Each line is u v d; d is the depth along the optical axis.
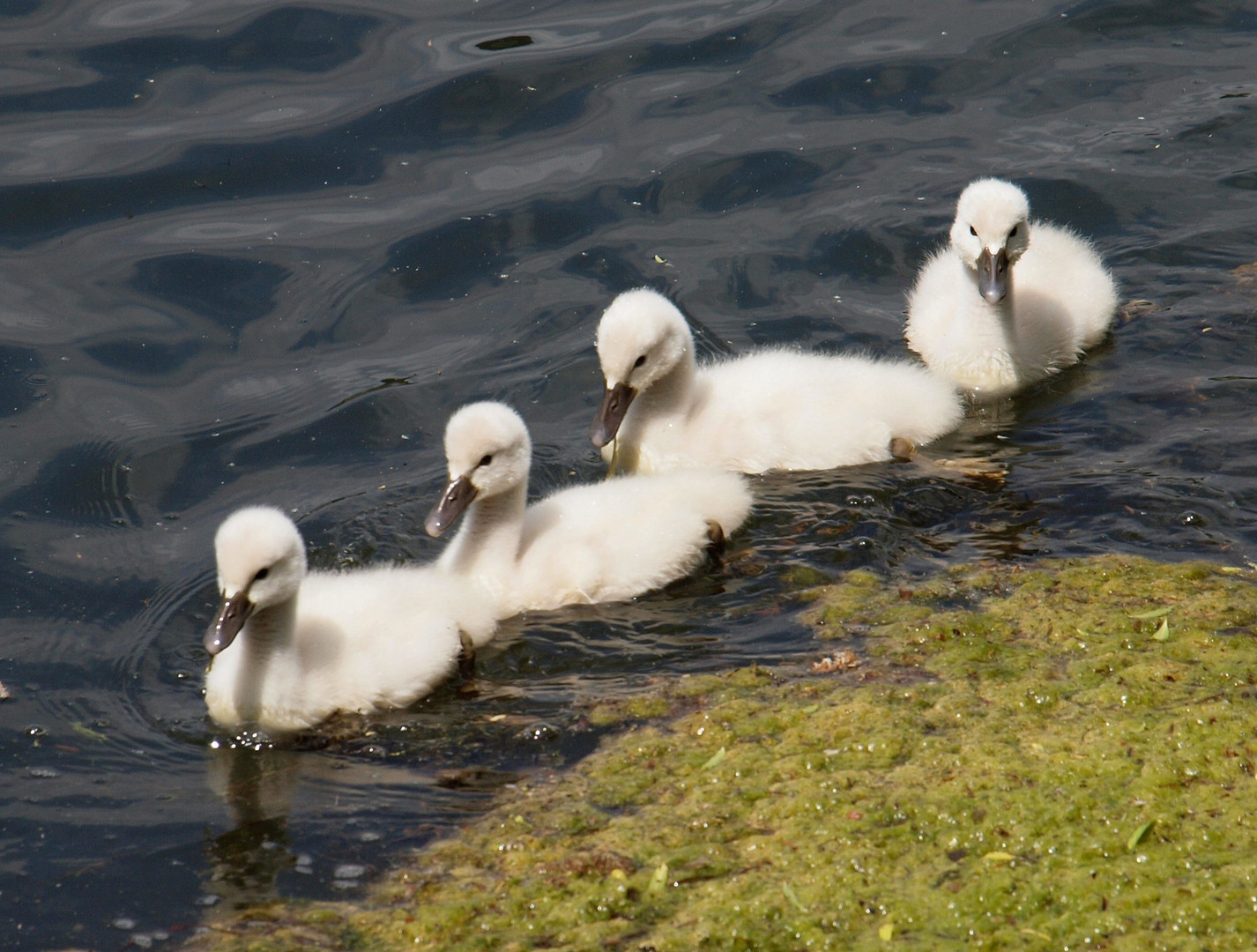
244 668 10.73
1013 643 10.79
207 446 14.23
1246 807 8.58
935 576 11.89
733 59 20.33
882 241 17.11
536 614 11.98
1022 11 21.27
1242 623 10.76
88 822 9.59
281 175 18.19
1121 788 8.86
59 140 18.59
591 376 15.23
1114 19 20.86
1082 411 14.30
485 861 8.88
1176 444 13.54
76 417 14.53
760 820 8.95
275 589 10.48
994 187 14.34
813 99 19.47
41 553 12.76
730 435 13.70
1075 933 7.84
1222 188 17.62
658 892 8.40
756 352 15.23
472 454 11.74
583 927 8.18
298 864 9.01
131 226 17.34
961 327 14.88
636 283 16.53
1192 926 7.75
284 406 14.80
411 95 19.50
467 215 17.53
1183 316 15.70
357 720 10.69
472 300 16.36
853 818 8.83
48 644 11.66
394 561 12.82
